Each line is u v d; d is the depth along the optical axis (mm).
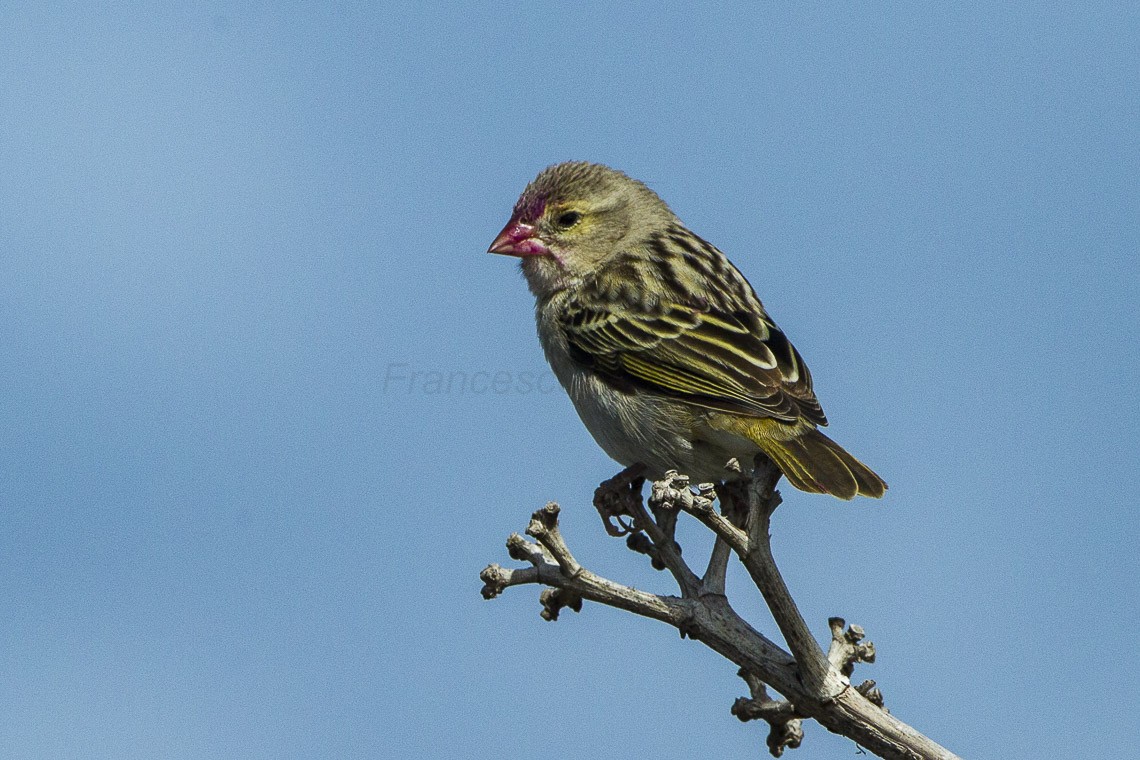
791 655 7371
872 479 10117
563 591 7781
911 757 7125
